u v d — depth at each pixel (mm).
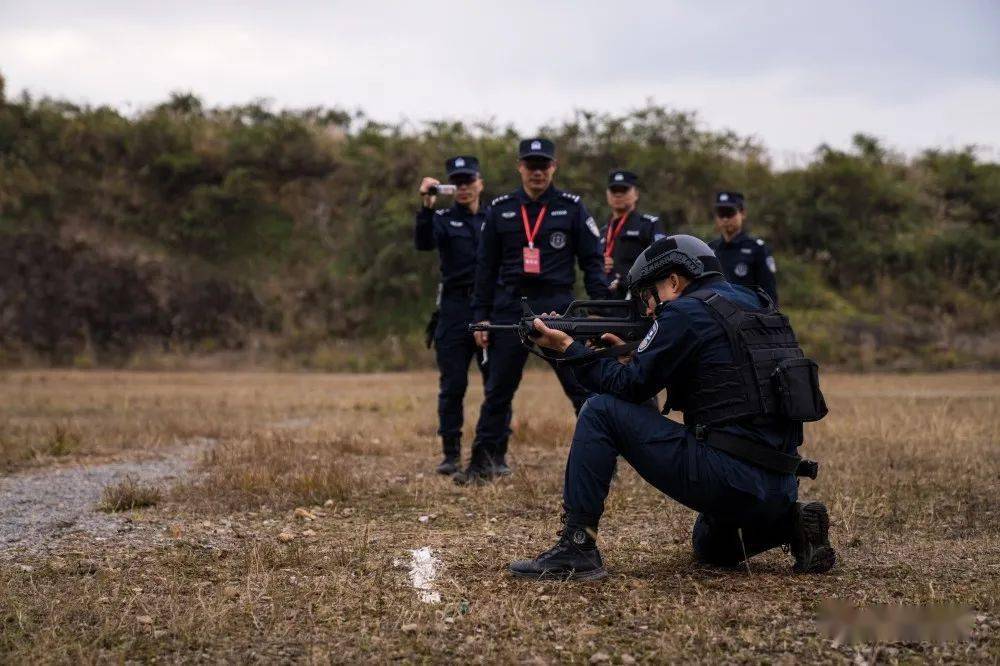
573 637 3086
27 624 3211
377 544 4449
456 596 3541
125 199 30156
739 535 3852
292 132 32031
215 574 3916
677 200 28344
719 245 8391
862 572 3816
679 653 2908
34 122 31406
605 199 27609
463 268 6781
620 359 4031
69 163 30703
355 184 31188
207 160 31312
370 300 28000
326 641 3070
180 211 30266
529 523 4914
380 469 6848
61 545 4461
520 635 3115
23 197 29312
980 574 3760
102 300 27797
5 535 4684
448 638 3094
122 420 10336
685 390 3697
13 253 27922
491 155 29234
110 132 31219
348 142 32812
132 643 3043
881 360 24062
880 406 11641
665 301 3836
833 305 26891
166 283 28297
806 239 29375
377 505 5488
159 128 31453
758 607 3340
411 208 27969
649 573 3869
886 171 31750
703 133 30844
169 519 5094
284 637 3105
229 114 33938
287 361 26203
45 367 25812
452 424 6801
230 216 30328
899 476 5949
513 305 6113
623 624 3215
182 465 7137
